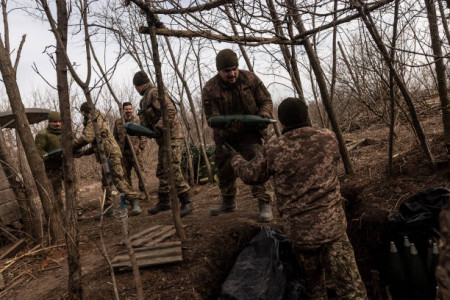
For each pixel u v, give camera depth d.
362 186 3.25
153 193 5.79
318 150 1.96
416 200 2.43
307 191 1.94
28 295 2.38
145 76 3.70
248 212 3.38
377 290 2.51
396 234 2.41
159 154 3.75
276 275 2.39
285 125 2.09
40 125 7.85
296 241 1.98
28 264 2.94
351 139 5.22
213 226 3.06
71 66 1.43
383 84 4.05
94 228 3.81
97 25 1.64
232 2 2.09
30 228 3.56
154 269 2.44
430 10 2.61
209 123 2.82
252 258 2.56
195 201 4.54
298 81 3.82
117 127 5.03
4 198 3.68
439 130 4.02
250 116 2.75
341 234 1.94
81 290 1.70
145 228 3.41
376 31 2.46
